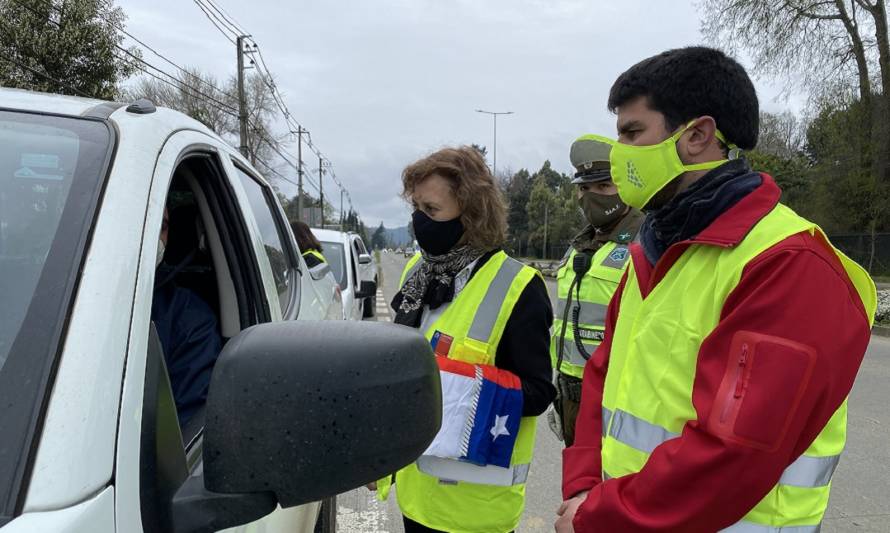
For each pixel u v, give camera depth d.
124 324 0.94
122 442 0.87
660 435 1.31
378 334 0.98
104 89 13.45
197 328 1.79
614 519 1.25
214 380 0.91
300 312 2.34
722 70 1.37
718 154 1.41
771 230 1.23
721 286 1.25
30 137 1.17
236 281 1.90
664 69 1.39
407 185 2.04
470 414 1.84
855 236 23.66
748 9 19.42
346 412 0.91
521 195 66.31
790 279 1.15
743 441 1.12
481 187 1.95
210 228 1.90
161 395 1.01
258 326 0.99
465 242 2.01
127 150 1.18
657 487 1.20
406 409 0.95
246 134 24.19
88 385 0.85
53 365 0.86
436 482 1.94
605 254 2.66
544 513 3.73
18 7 12.17
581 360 2.68
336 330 0.98
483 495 1.92
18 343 0.88
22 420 0.83
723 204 1.30
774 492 1.22
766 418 1.11
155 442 0.95
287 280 2.50
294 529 1.61
